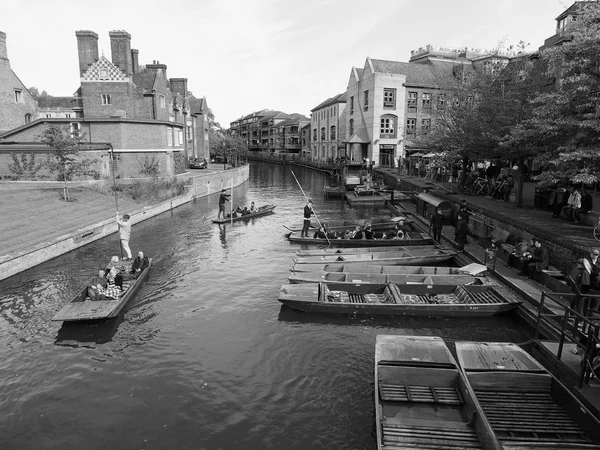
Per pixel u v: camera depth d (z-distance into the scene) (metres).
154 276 15.61
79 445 7.37
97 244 19.86
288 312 12.46
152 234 22.41
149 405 8.42
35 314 12.41
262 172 71.50
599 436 6.31
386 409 7.25
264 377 9.35
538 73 18.77
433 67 51.72
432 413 7.15
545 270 12.57
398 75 48.97
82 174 29.62
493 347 8.77
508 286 12.84
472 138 21.27
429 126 35.50
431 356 8.48
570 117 12.55
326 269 14.92
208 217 27.52
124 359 10.09
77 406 8.40
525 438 6.40
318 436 7.56
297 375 9.42
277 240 21.23
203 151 62.44
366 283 13.11
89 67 36.44
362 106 52.94
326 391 8.84
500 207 19.64
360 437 7.53
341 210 31.52
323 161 71.19
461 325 11.60
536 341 9.20
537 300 11.37
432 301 12.41
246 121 137.12
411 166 41.22
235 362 9.96
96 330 11.48
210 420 7.99
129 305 13.00
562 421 6.94
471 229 19.45
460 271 14.05
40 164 28.77
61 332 11.33
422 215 25.77
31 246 16.58
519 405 7.33
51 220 20.89
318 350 10.45
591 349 7.52
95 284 13.39
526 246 13.95
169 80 53.97
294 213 29.83
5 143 31.19
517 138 15.88
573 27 13.45
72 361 10.01
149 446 7.34
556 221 15.88
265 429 7.74
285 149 100.38
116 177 33.78
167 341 10.92
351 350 10.44
